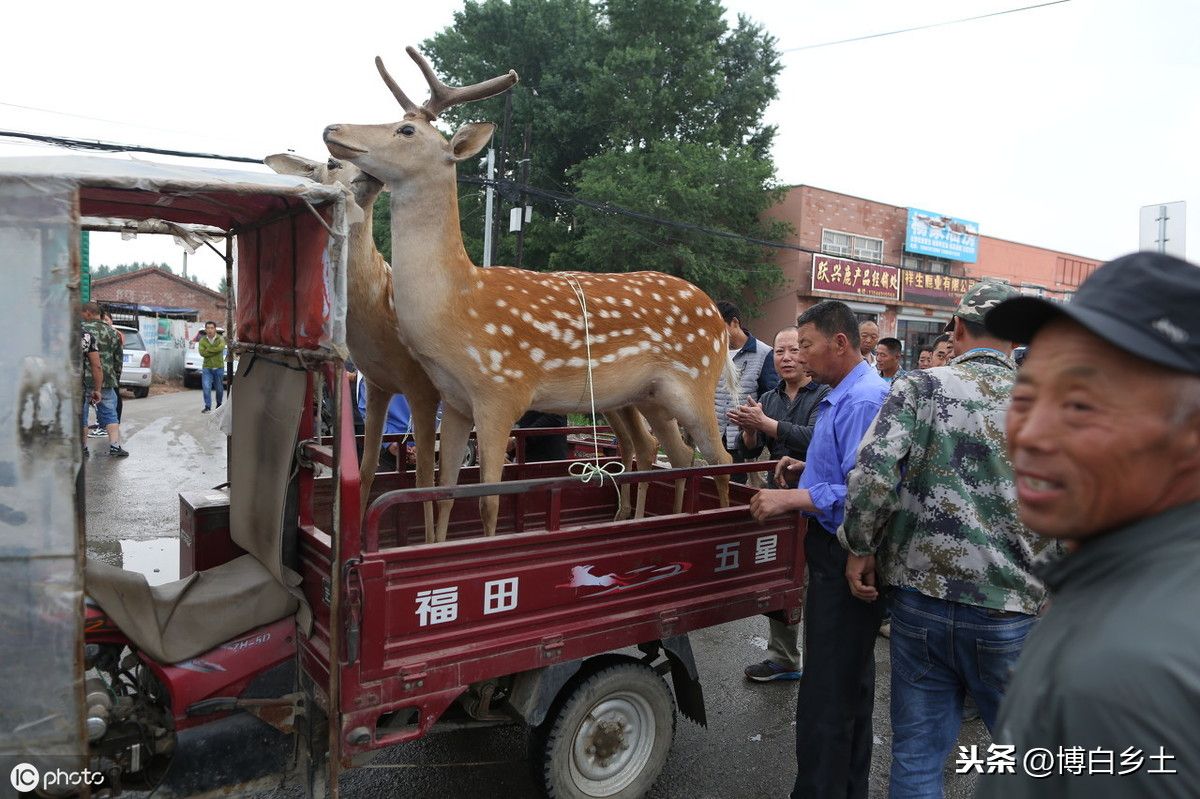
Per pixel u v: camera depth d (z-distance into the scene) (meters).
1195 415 0.83
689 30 20.75
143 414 13.73
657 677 2.85
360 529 2.10
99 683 2.14
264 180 2.06
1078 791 0.78
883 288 22.78
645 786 2.87
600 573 2.57
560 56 22.08
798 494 2.62
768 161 20.36
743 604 3.02
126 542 5.75
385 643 2.14
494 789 3.01
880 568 2.43
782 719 3.70
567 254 20.69
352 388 6.18
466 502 3.98
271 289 2.61
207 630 2.29
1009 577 2.15
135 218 2.84
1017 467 0.96
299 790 2.95
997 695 2.22
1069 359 0.88
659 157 19.05
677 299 3.64
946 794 3.17
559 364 3.28
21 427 1.76
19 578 1.77
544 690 2.52
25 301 1.75
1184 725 0.71
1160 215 6.02
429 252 3.01
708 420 3.72
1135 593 0.81
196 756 2.20
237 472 2.89
